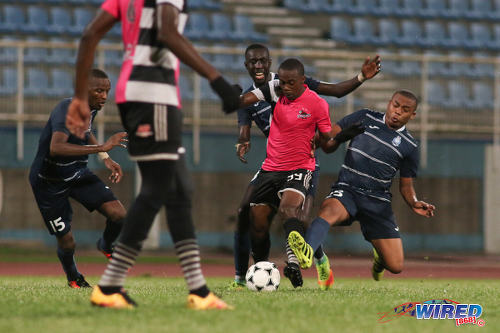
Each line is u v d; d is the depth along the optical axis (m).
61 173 19.80
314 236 18.83
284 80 18.48
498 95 57.78
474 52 69.38
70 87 57.12
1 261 48.19
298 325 10.16
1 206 56.00
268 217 20.08
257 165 59.69
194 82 54.12
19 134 54.88
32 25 63.97
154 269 44.56
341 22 70.06
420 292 18.56
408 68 64.12
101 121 53.88
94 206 20.44
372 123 20.36
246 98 19.23
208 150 58.91
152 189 11.51
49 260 49.44
